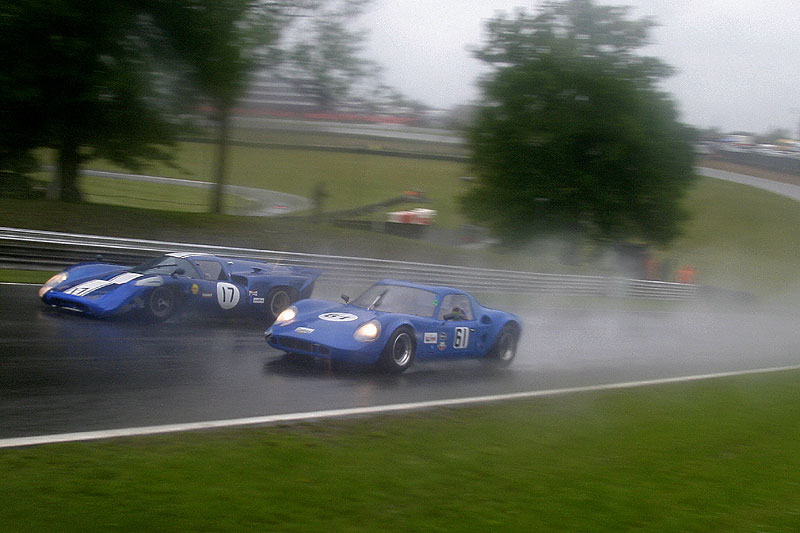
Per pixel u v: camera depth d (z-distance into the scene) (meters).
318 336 7.30
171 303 9.16
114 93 17.59
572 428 5.87
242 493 3.61
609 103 24.98
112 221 17.06
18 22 16.39
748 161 60.84
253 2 18.62
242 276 9.95
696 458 5.31
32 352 6.83
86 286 8.88
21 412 4.96
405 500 3.77
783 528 3.96
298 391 6.48
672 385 8.70
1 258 12.44
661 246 27.14
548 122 24.88
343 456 4.47
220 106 19.42
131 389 5.93
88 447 4.19
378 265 16.73
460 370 8.55
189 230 17.67
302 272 11.02
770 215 42.50
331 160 41.69
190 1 17.47
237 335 9.24
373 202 34.28
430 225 28.53
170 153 20.73
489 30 26.05
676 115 25.88
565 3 25.72
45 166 24.53
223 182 20.56
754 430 6.52
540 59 25.45
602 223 25.97
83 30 17.09
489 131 25.88
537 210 25.72
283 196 33.91
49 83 17.45
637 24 25.39
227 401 5.87
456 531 3.41
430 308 8.24
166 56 18.11
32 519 3.07
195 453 4.24
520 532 3.49
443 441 5.08
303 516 3.40
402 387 7.12
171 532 3.07
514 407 6.56
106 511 3.22
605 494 4.20
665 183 25.61
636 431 5.97
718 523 3.92
